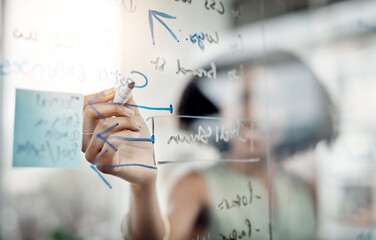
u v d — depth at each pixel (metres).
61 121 0.46
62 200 0.47
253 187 0.69
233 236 0.65
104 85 0.50
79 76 0.48
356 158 0.93
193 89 0.61
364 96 0.96
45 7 0.47
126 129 0.52
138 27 0.54
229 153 0.66
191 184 0.59
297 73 0.84
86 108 0.48
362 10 0.97
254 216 0.69
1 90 0.44
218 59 0.65
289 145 0.80
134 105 0.53
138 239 0.53
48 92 0.46
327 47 0.91
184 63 0.60
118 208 0.51
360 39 0.97
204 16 0.63
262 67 0.74
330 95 0.90
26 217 0.45
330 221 0.87
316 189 0.85
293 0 0.84
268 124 0.76
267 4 0.79
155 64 0.56
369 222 0.94
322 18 0.90
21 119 0.44
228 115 0.66
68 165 0.46
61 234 0.47
